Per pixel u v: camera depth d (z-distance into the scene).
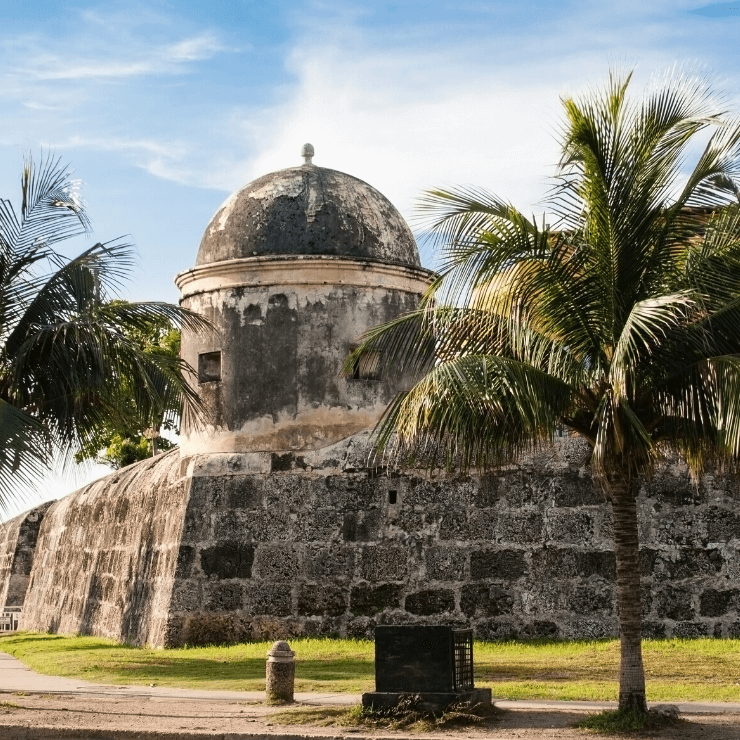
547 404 12.15
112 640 24.00
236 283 22.73
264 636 20.88
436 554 20.44
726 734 11.55
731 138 12.20
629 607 12.49
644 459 12.62
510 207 12.61
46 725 12.78
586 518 19.88
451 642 12.80
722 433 11.65
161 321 17.27
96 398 17.23
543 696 14.45
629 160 12.24
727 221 12.40
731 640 18.70
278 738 11.88
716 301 12.18
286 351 22.34
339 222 23.03
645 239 12.35
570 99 12.28
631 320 11.49
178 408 17.17
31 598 32.69
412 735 11.85
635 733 11.64
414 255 24.08
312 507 21.30
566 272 12.60
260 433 22.12
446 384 11.87
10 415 15.20
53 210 17.27
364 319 22.56
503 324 12.82
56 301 16.59
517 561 20.02
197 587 21.36
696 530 19.47
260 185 23.69
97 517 27.89
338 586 20.80
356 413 22.23
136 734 12.30
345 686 15.62
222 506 21.72
